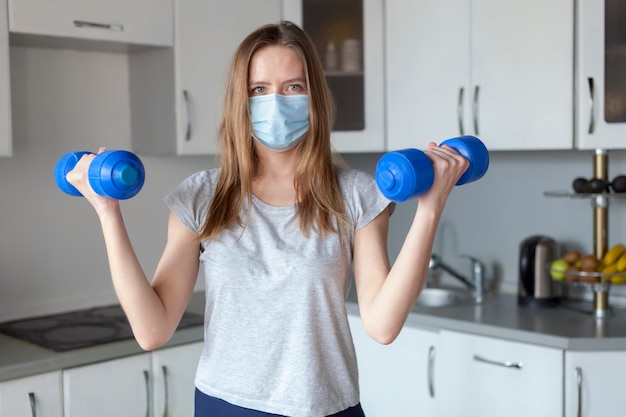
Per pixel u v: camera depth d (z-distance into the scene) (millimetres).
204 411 1403
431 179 1148
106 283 2902
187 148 2664
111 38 2461
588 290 2828
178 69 2623
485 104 2617
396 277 1234
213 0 2672
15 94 2637
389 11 2812
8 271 2660
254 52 1398
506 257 3053
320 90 1415
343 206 1385
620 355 2256
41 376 2164
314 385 1344
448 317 2557
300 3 2828
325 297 1349
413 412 2648
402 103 2811
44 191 2729
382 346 2723
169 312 1375
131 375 2354
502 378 2398
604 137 2420
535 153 2947
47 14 2316
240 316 1361
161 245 3025
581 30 2406
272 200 1415
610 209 2754
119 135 2893
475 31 2617
